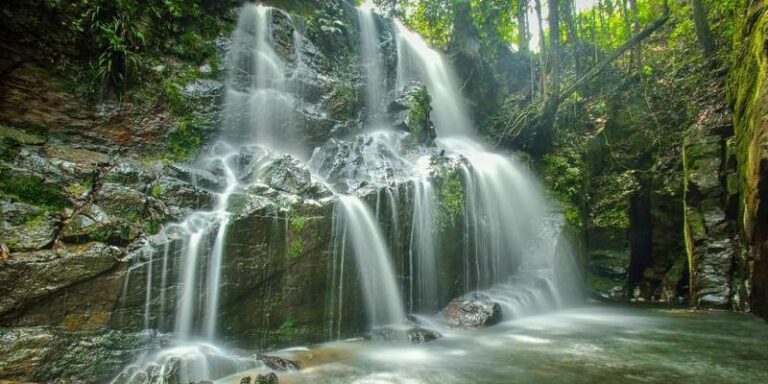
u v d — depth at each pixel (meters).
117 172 6.84
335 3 14.04
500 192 12.37
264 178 8.15
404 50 15.73
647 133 14.66
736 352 7.06
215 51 10.24
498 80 19.77
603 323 9.45
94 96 8.18
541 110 15.02
